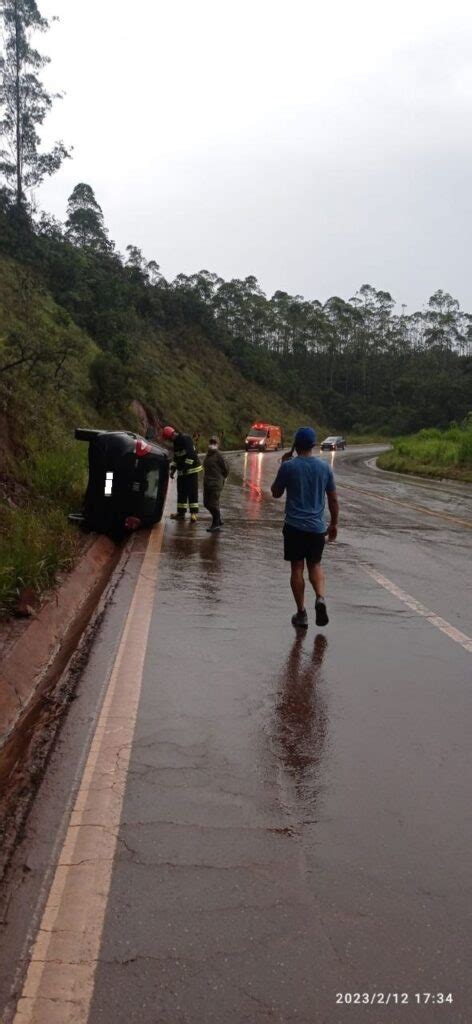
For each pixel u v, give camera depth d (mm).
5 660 4715
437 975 2314
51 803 3299
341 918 2562
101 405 37688
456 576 8750
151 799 3342
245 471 30250
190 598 7184
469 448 35000
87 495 10500
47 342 16609
